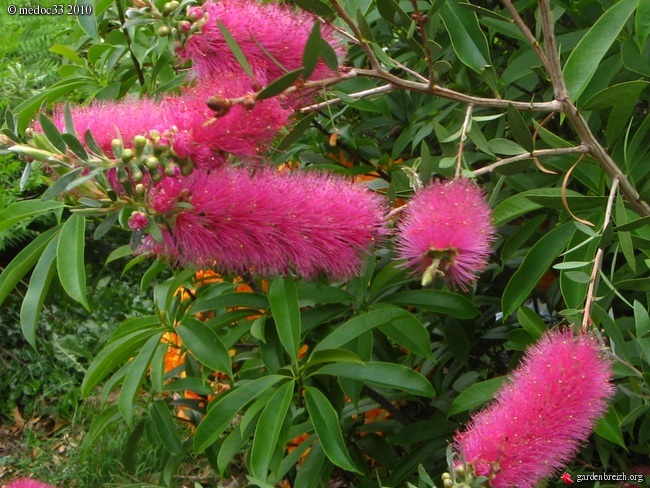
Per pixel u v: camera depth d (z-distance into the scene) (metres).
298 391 1.85
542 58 1.34
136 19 1.13
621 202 1.40
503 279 2.37
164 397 2.64
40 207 1.76
